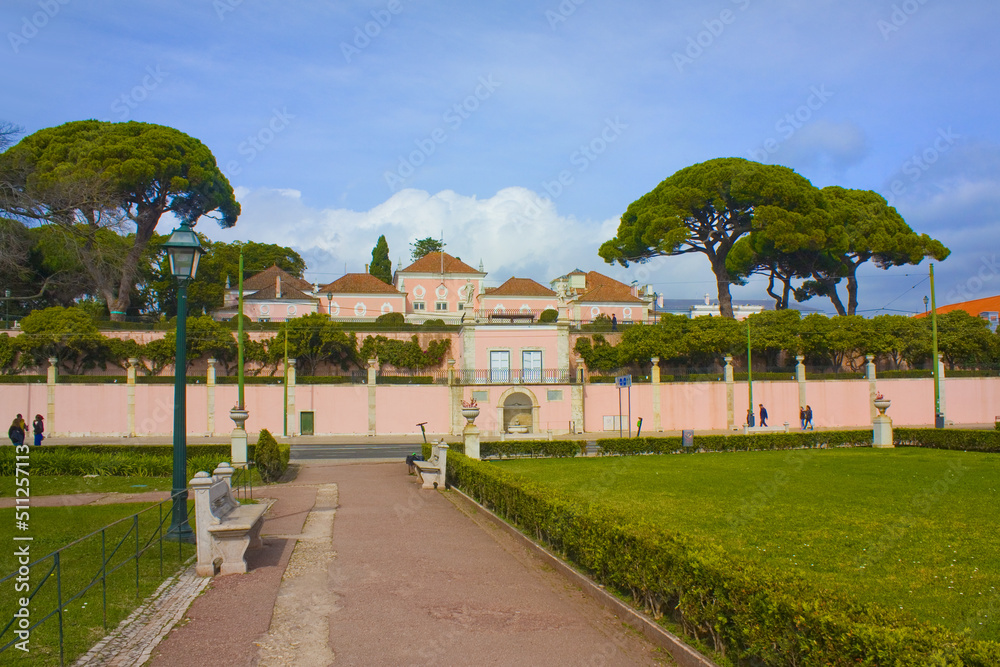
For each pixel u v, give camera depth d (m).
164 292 66.69
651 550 7.88
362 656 6.89
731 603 6.52
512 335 51.31
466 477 18.00
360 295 69.94
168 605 8.45
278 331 51.59
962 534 12.59
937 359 43.91
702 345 50.44
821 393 49.12
